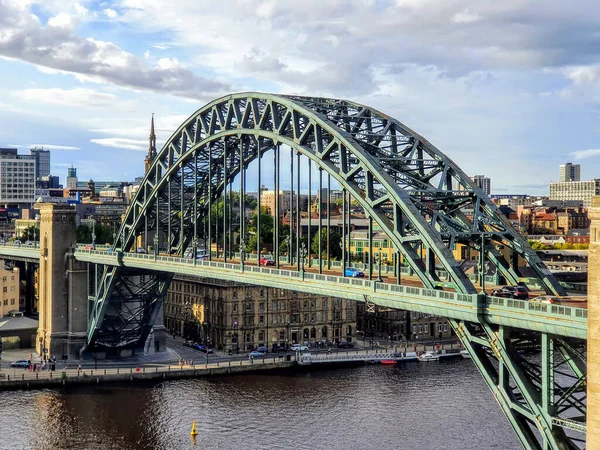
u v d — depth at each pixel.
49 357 150.75
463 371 145.75
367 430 106.75
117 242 143.88
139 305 158.12
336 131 85.94
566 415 95.56
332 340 171.62
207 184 131.12
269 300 165.00
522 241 75.00
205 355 157.75
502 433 104.88
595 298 54.44
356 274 95.25
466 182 80.69
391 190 76.88
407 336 181.62
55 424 111.44
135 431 107.81
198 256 135.00
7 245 197.50
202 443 102.19
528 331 65.69
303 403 121.56
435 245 70.94
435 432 105.44
